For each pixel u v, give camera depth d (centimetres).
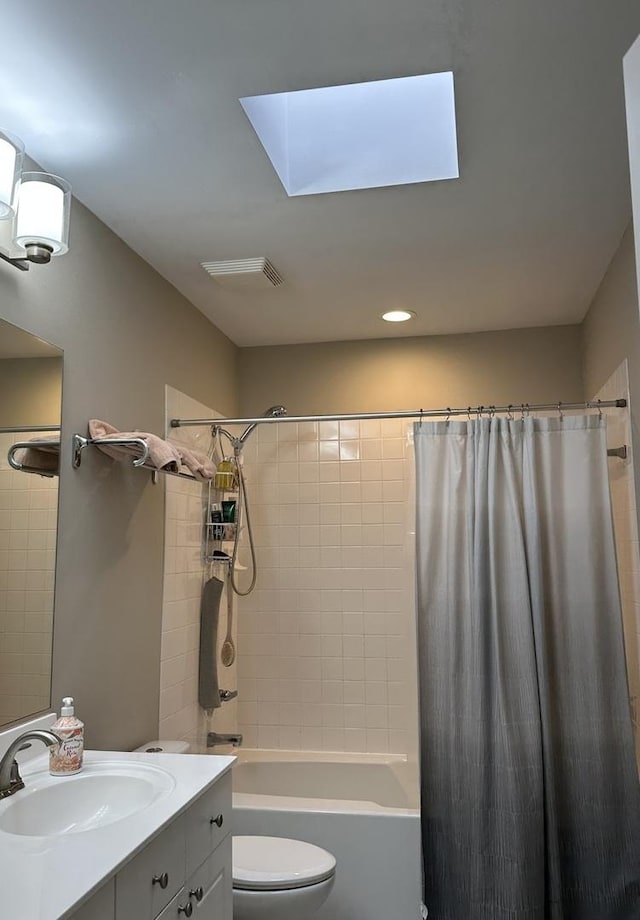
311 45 169
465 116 198
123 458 247
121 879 138
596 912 260
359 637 385
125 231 264
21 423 200
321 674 385
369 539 389
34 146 208
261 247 279
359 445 397
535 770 262
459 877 263
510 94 188
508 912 255
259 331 388
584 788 267
